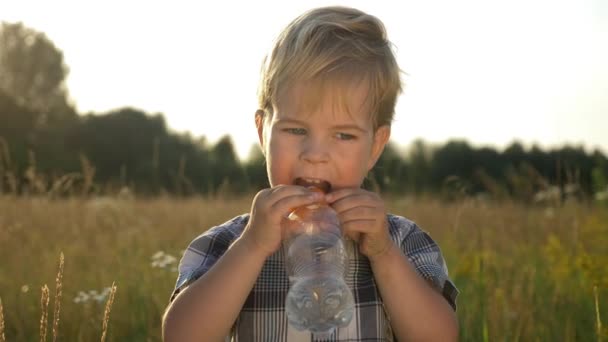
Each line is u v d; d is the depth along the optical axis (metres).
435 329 2.07
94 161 31.67
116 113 33.31
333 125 1.96
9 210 6.75
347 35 2.02
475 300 4.00
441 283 2.22
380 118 2.07
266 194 1.94
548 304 4.21
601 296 4.27
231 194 8.20
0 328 2.41
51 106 48.19
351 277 2.15
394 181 9.43
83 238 6.09
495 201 8.21
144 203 8.83
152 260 5.33
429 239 2.35
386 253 2.04
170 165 15.66
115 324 3.92
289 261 1.95
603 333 3.19
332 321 1.89
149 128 32.09
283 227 1.96
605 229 5.76
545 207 7.93
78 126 35.22
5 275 4.92
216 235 2.26
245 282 1.95
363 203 1.96
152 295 4.29
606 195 8.69
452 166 16.97
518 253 5.94
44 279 4.64
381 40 2.07
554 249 5.35
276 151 1.99
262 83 2.12
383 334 2.15
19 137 38.47
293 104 1.96
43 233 6.23
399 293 2.04
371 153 2.14
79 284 4.67
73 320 3.94
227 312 1.95
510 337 3.52
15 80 54.41
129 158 31.44
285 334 2.08
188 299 1.99
